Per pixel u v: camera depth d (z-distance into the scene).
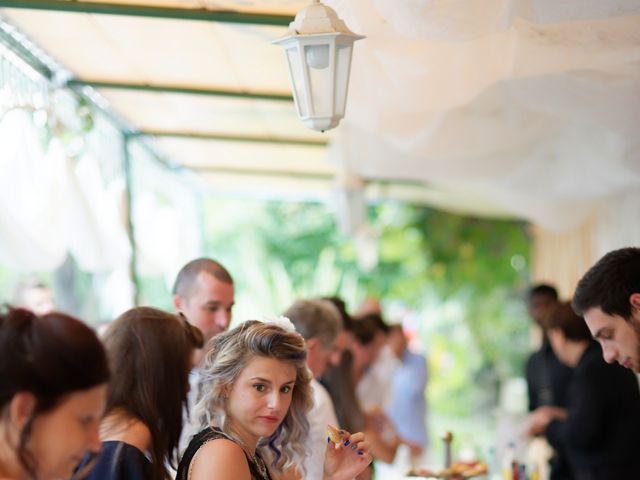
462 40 3.40
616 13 3.18
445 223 15.01
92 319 11.04
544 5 3.23
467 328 14.71
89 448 2.00
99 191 6.75
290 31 3.30
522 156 5.88
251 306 15.77
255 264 15.92
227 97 6.37
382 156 6.23
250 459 2.91
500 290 14.74
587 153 5.53
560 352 5.55
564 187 5.90
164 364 3.06
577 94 4.17
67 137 7.18
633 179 5.55
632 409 5.12
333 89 3.32
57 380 1.91
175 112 7.13
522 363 14.47
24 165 5.32
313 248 15.96
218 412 2.90
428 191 9.64
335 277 15.75
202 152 8.84
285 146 8.22
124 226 7.76
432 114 4.90
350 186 8.47
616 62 3.75
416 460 6.76
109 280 8.45
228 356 2.89
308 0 4.31
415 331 14.09
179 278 4.32
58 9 4.66
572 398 5.29
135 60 5.72
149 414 3.00
